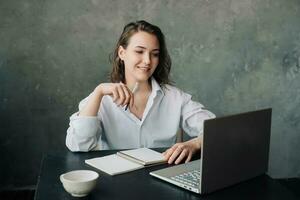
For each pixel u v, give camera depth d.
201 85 2.82
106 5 2.59
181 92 1.93
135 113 1.83
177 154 1.43
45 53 2.58
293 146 3.04
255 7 2.79
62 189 1.15
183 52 2.75
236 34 2.80
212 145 1.09
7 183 2.71
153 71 1.81
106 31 2.62
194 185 1.14
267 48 2.87
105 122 1.81
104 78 2.67
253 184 1.21
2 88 2.58
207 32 2.75
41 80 2.62
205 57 2.79
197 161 1.40
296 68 2.93
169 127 1.88
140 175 1.27
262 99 2.93
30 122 2.66
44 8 2.52
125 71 1.88
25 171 2.72
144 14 2.64
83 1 2.56
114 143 1.83
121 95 1.56
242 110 2.92
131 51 1.76
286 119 2.99
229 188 1.17
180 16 2.69
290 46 2.90
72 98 2.68
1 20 2.49
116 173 1.28
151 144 1.85
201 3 2.71
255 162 1.26
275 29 2.85
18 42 2.54
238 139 1.17
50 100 2.65
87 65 2.64
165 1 2.65
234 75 2.86
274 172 3.05
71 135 1.56
